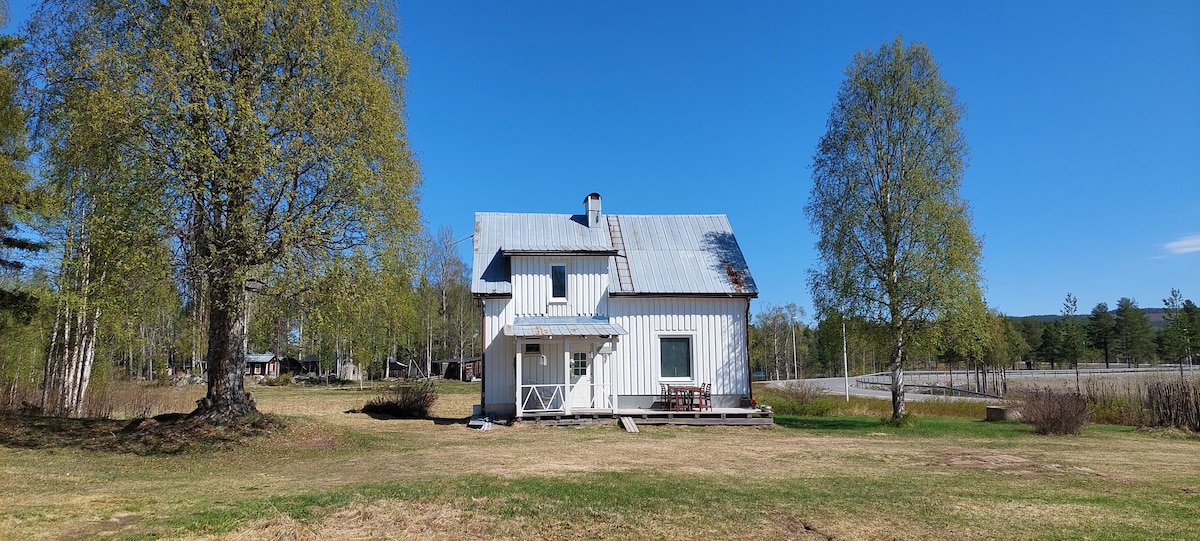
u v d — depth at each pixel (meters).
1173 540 8.03
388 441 18.02
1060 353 85.94
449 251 68.19
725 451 16.25
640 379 24.39
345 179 15.59
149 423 18.17
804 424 24.81
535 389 22.94
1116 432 22.14
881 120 25.39
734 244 27.89
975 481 11.98
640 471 12.76
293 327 18.23
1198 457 15.84
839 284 25.88
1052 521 8.93
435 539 7.76
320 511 8.79
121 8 15.41
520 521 8.52
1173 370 74.12
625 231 27.98
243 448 15.88
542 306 24.44
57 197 17.72
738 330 25.14
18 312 19.52
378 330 30.80
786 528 8.42
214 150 14.59
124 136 14.19
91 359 23.89
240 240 14.90
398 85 18.44
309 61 16.17
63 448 15.39
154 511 8.78
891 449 17.08
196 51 14.60
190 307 18.42
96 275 16.31
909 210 24.70
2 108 17.28
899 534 8.23
